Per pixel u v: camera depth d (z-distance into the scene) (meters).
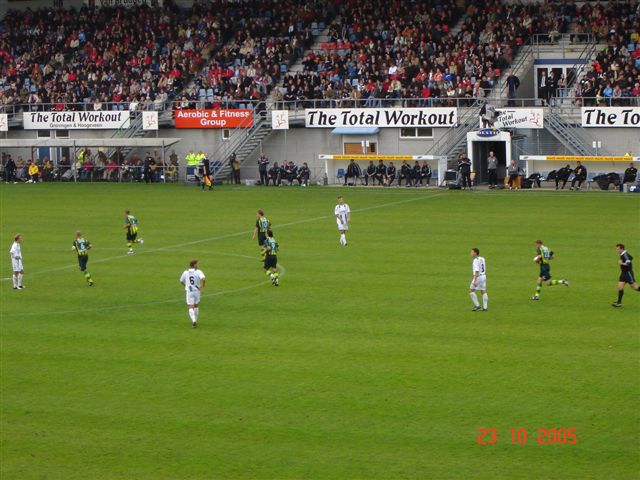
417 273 64.19
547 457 34.88
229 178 120.31
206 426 38.50
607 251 69.31
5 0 157.75
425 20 127.56
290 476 33.94
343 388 42.25
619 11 120.25
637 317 52.31
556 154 108.69
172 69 133.50
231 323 53.28
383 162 115.25
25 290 62.50
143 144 119.88
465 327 51.12
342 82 122.31
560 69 120.25
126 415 39.84
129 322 54.09
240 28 137.50
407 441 36.56
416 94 117.25
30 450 36.75
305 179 114.69
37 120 132.25
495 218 84.81
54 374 45.22
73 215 93.31
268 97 125.50
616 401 39.81
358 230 80.69
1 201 105.06
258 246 75.19
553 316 52.84
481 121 108.31
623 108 105.12
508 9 126.19
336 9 136.00
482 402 40.16
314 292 59.88
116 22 144.38
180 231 82.62
